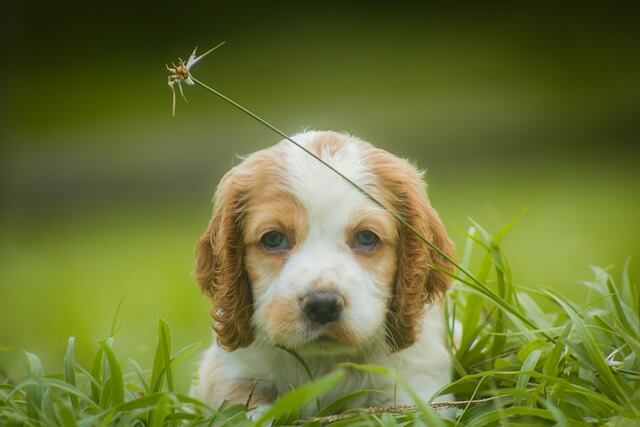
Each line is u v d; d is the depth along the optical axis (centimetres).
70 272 1441
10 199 2136
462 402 515
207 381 607
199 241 604
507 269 614
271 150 580
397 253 570
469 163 2423
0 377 641
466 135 2580
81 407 538
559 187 1981
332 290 512
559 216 1638
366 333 523
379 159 580
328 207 541
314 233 541
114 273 1419
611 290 612
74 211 2223
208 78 3262
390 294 563
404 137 2575
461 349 615
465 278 645
